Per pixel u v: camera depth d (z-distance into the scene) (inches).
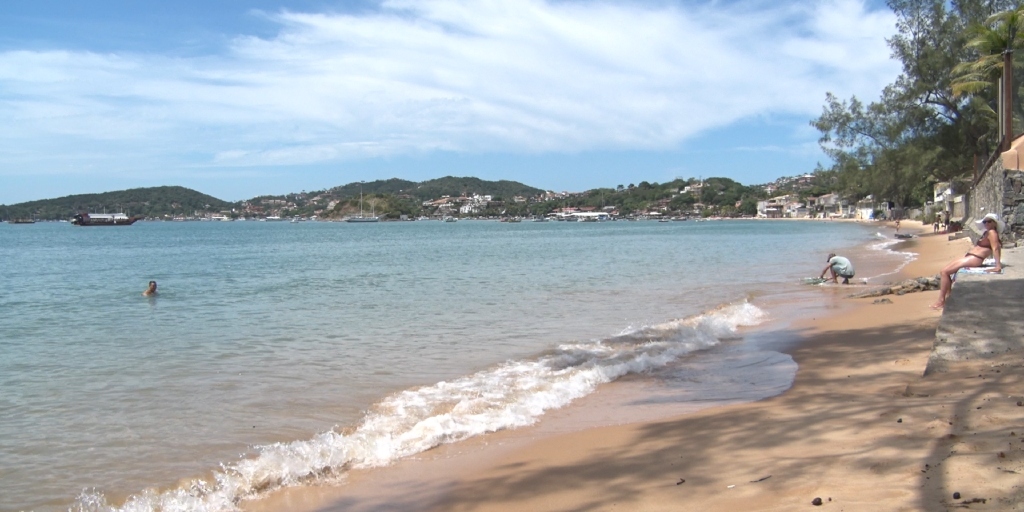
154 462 255.3
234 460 256.5
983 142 1875.0
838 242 2146.9
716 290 823.1
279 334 547.8
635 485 215.9
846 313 573.9
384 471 244.8
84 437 284.4
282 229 5871.1
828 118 2443.4
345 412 318.0
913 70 1974.7
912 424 239.8
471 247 2335.1
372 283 1010.7
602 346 475.8
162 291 933.2
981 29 1419.8
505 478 233.0
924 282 670.5
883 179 2348.7
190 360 442.9
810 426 258.5
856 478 193.9
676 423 286.7
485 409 318.3
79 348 490.3
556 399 335.3
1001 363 304.5
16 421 307.4
